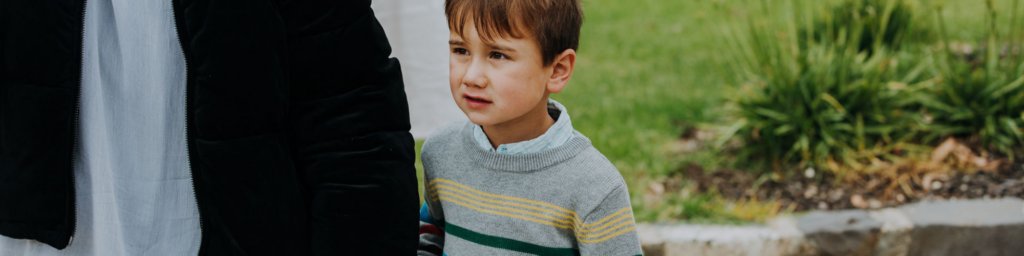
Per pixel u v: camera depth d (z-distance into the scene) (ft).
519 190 4.18
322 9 3.55
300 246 3.86
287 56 3.55
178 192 3.75
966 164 11.25
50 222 3.85
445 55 7.68
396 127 3.83
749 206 10.14
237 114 3.46
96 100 3.74
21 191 3.76
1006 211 9.75
